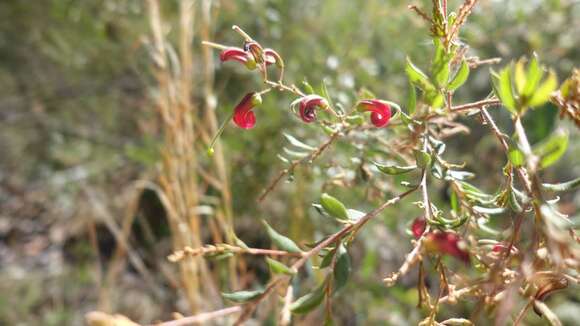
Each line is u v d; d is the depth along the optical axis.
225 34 0.44
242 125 0.16
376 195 0.24
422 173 0.15
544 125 0.32
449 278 0.19
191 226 0.34
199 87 0.44
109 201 0.60
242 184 0.40
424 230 0.14
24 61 0.65
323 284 0.13
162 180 0.35
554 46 0.43
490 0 0.40
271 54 0.17
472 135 0.42
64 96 0.63
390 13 0.41
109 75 0.59
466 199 0.17
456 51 0.17
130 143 0.61
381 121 0.17
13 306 0.56
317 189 0.36
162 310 0.49
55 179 0.65
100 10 0.52
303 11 0.44
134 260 0.45
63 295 0.57
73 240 0.63
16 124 0.67
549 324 0.12
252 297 0.12
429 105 0.16
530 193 0.13
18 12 0.60
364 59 0.40
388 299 0.44
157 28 0.36
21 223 0.71
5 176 0.77
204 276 0.35
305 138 0.32
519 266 0.13
